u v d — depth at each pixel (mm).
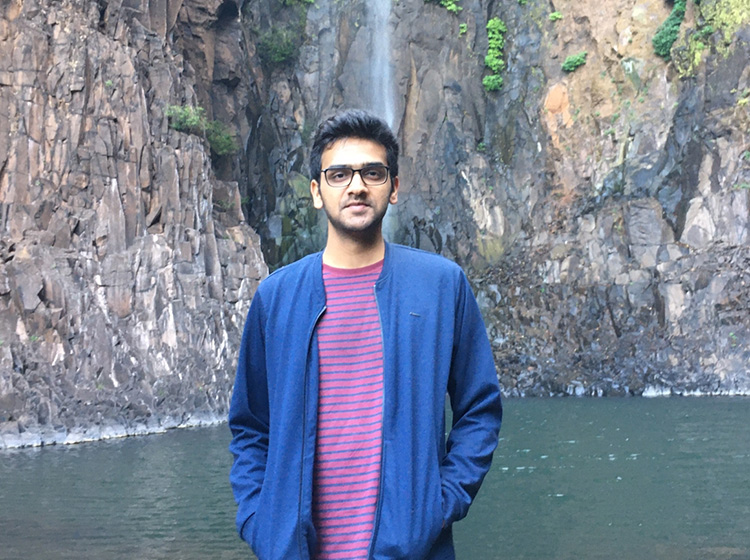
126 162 26922
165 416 23875
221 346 27172
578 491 12656
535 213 41906
